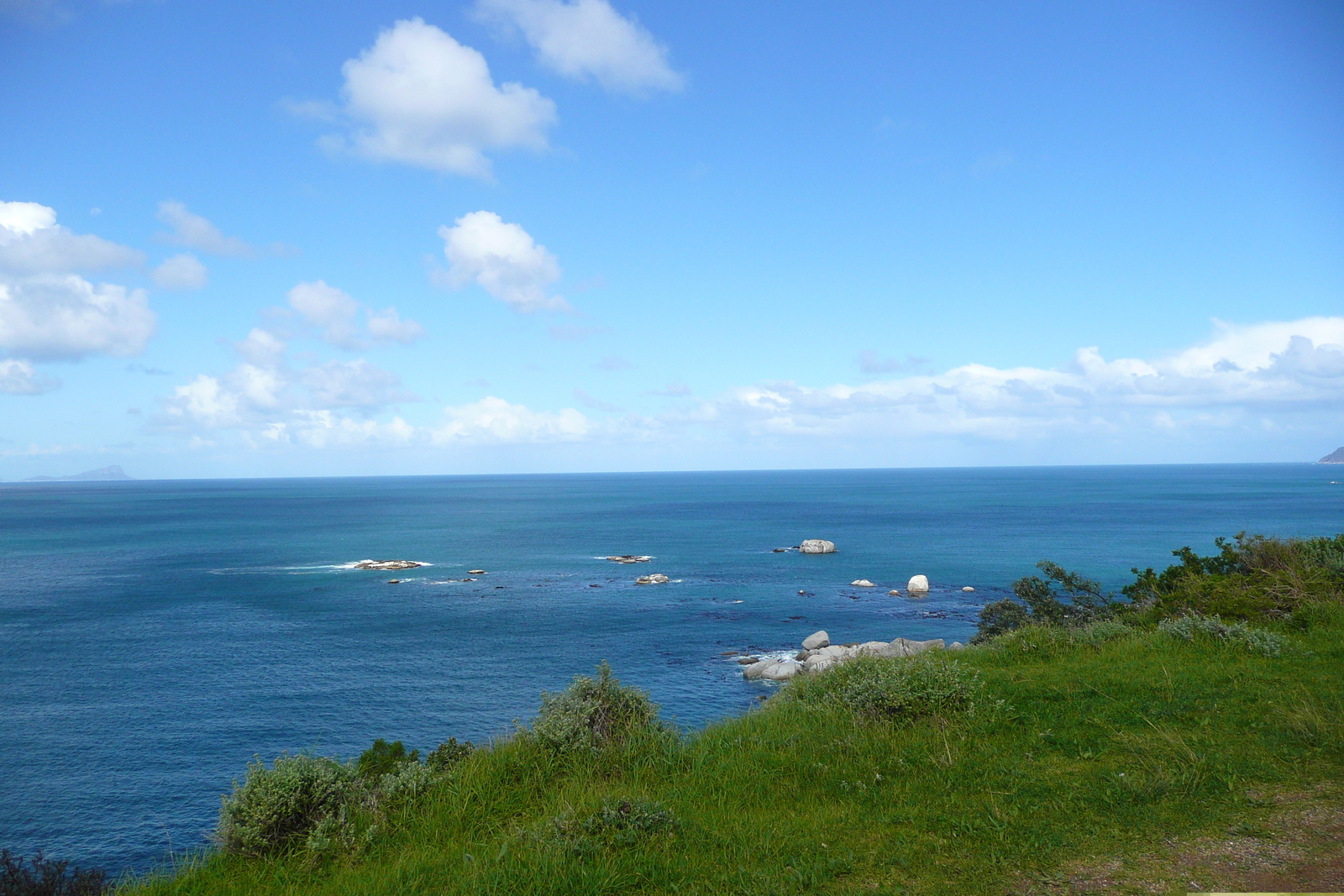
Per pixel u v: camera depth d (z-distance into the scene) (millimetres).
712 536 124875
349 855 7418
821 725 10234
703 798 8094
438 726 34969
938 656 14102
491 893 6168
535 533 132625
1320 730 8555
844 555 95625
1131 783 7547
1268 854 6012
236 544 116625
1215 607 16438
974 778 8078
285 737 33812
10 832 25344
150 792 28359
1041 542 106188
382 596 69188
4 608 64312
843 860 6328
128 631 55125
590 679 10641
